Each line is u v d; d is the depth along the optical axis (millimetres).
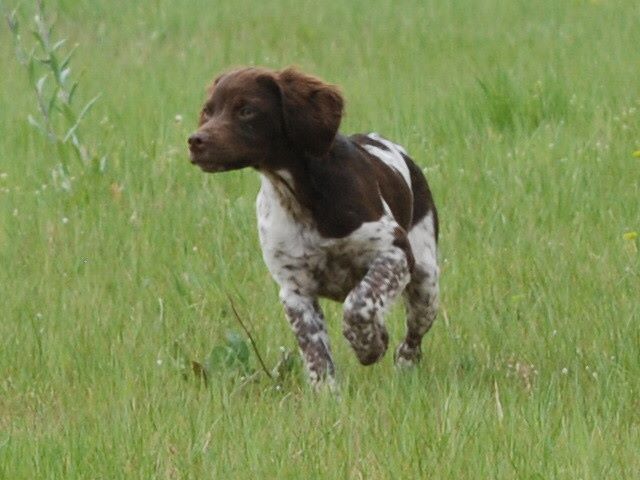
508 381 9969
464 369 10406
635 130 16016
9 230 13852
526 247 12758
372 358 9836
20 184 15523
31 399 10055
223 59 21328
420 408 8984
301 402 9570
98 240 13445
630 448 8406
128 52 22250
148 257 12961
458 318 11336
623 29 21703
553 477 8023
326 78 19906
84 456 8500
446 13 24031
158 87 19344
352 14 24375
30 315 11445
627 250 12508
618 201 13773
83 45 22938
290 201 9742
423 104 17562
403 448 8352
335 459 8281
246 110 9562
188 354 10836
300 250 9828
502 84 17234
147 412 9180
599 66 19141
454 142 15977
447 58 20812
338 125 9695
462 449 8336
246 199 14148
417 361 10805
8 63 21562
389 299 9758
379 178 10234
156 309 11750
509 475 8062
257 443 8539
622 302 11266
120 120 17781
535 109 16891
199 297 12055
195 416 9078
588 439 8430
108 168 15375
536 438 8453
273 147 9633
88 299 11906
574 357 10359
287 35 23078
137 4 25844
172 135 16766
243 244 13172
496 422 8680
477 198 14070
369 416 9016
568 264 12195
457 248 12875
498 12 24000
